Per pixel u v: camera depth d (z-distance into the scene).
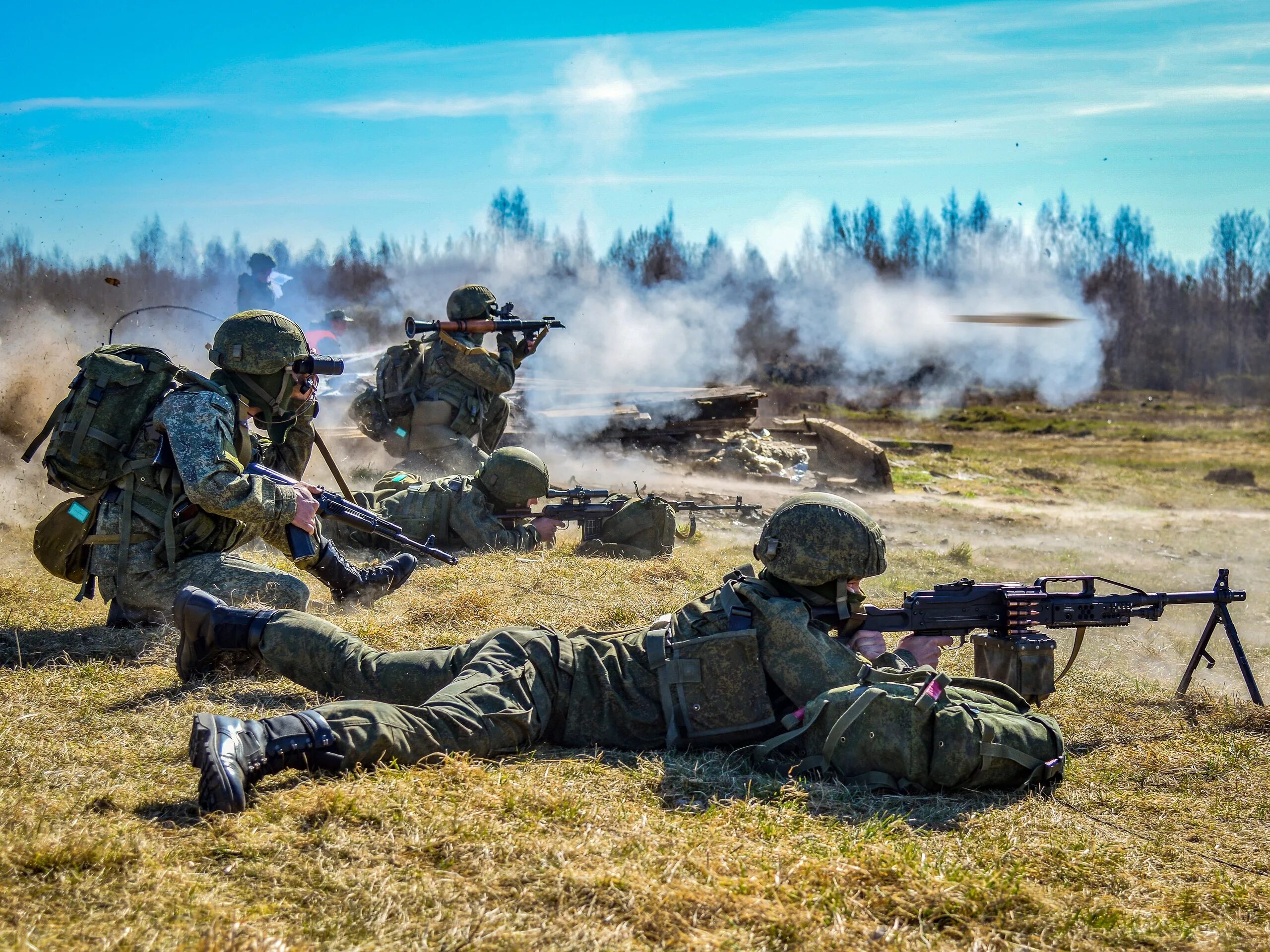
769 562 4.69
